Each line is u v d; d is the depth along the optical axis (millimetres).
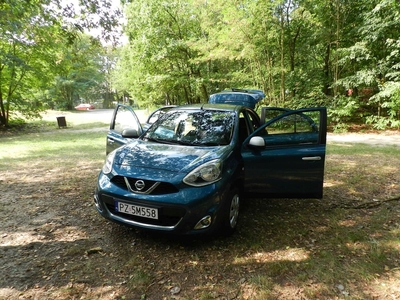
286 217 3549
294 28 13648
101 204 2879
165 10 15594
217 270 2426
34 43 13344
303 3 12367
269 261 2566
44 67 16188
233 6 11336
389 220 3479
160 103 22172
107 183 2844
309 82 13867
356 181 5051
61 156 7414
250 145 3121
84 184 4832
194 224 2537
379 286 2244
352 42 12977
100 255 2613
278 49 13727
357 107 12211
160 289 2174
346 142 9734
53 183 4887
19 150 8484
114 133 4609
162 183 2584
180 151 3041
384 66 11141
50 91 32656
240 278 2318
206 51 13203
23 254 2594
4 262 2457
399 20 10188
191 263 2520
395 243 2916
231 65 16500
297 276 2352
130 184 2686
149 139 3590
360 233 3127
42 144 9859
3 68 15352
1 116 16344
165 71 17328
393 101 11273
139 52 16891
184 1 15680
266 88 13680
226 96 6184
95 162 6617
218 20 13102
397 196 4316
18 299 2008
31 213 3553
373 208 3867
